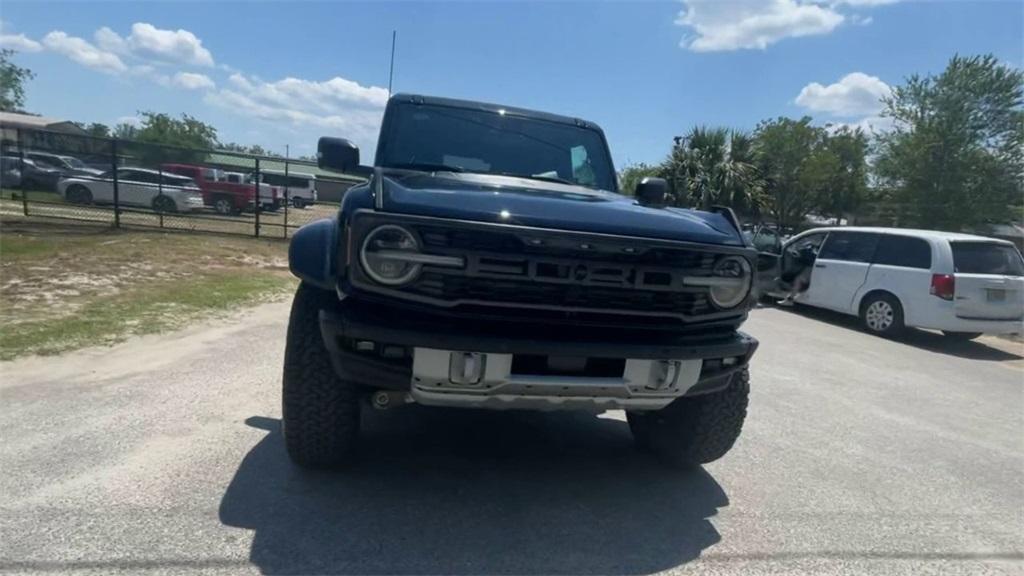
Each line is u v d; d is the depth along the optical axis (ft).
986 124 121.39
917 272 32.58
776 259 41.45
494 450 13.48
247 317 25.09
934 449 15.89
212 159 109.09
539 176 14.84
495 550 9.55
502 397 9.64
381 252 9.07
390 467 12.17
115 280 30.09
